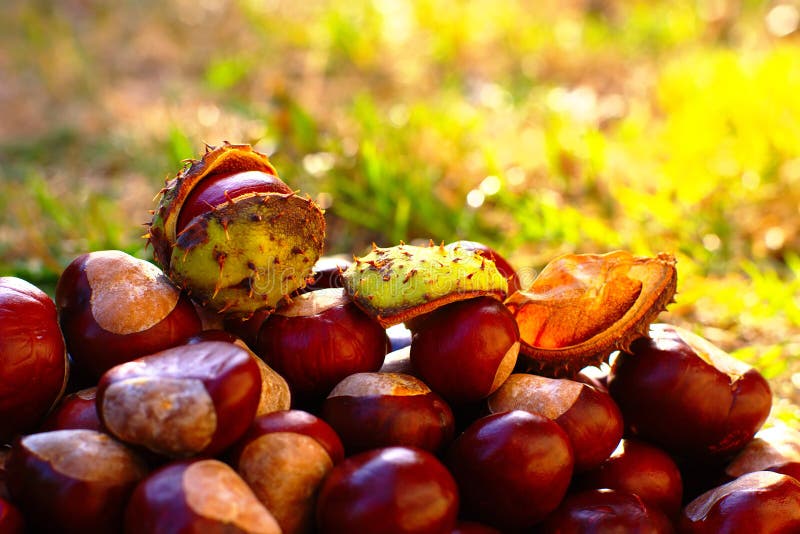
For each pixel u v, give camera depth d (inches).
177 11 57.5
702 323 22.8
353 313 15.3
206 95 43.3
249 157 15.4
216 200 14.8
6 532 13.4
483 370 15.0
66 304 15.2
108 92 44.5
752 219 28.4
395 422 14.6
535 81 45.1
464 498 14.6
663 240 26.6
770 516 14.9
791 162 31.3
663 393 15.9
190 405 13.5
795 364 21.6
